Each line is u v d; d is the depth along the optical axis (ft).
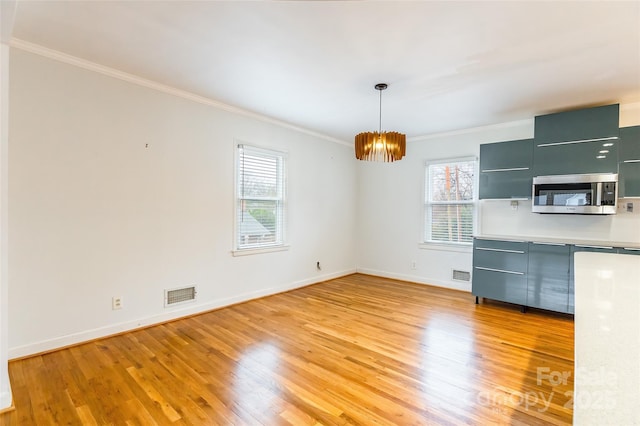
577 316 3.47
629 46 7.77
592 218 12.53
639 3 6.14
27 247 8.36
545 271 11.83
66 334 8.99
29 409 6.24
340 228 18.84
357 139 10.14
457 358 8.45
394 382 7.29
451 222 16.34
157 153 10.82
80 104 9.17
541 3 6.23
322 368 7.91
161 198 10.94
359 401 6.57
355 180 19.94
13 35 7.83
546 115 12.62
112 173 9.80
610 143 11.21
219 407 6.37
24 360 8.20
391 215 18.52
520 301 12.39
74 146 9.09
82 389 6.95
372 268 19.40
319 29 7.33
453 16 6.72
